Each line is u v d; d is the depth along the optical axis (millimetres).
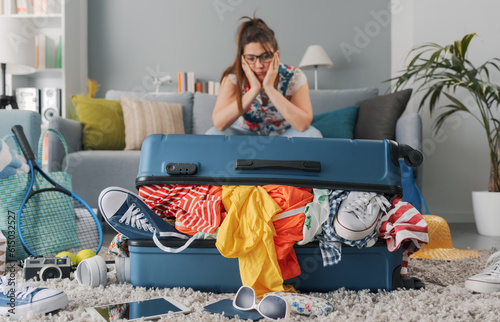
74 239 1705
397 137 2553
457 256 1589
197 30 4023
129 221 1063
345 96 3096
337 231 1044
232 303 972
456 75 2654
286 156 1116
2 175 1497
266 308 873
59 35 3916
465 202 3277
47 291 922
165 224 1084
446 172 3273
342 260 1090
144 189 1132
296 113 2021
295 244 1072
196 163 1115
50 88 3686
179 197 1131
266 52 2041
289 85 2174
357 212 1046
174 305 937
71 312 893
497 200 2477
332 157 1127
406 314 879
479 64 3234
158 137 1152
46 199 1632
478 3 3262
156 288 1074
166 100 3254
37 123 1984
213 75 4031
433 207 3281
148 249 1088
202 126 3180
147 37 4031
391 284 1098
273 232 1037
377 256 1098
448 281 1223
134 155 2508
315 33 4023
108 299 993
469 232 2643
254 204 1053
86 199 2479
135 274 1095
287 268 1053
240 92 2070
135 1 4027
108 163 2488
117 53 4027
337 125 2730
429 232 1688
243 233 1036
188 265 1084
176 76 4027
